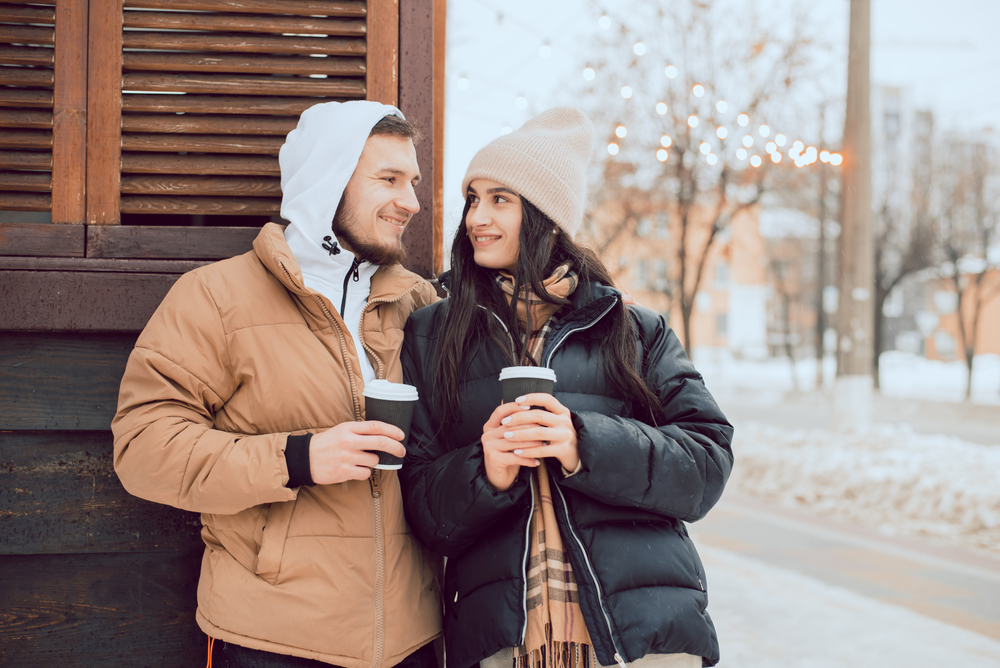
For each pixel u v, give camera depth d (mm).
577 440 1444
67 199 1825
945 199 21719
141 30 1847
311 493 1512
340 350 1574
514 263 1705
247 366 1517
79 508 1815
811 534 6277
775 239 29578
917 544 5906
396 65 1935
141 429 1428
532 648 1474
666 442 1507
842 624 4086
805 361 40469
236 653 1490
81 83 1822
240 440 1438
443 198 2357
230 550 1505
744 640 3822
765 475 8359
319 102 1906
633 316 1726
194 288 1534
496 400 1611
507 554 1489
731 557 5555
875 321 24172
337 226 1634
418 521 1550
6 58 1788
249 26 1859
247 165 1865
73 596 1816
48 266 1787
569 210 1648
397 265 1751
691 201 13484
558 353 1609
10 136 1801
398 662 1513
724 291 48344
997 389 25578
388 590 1514
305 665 1480
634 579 1463
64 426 1804
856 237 10242
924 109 22094
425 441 1663
